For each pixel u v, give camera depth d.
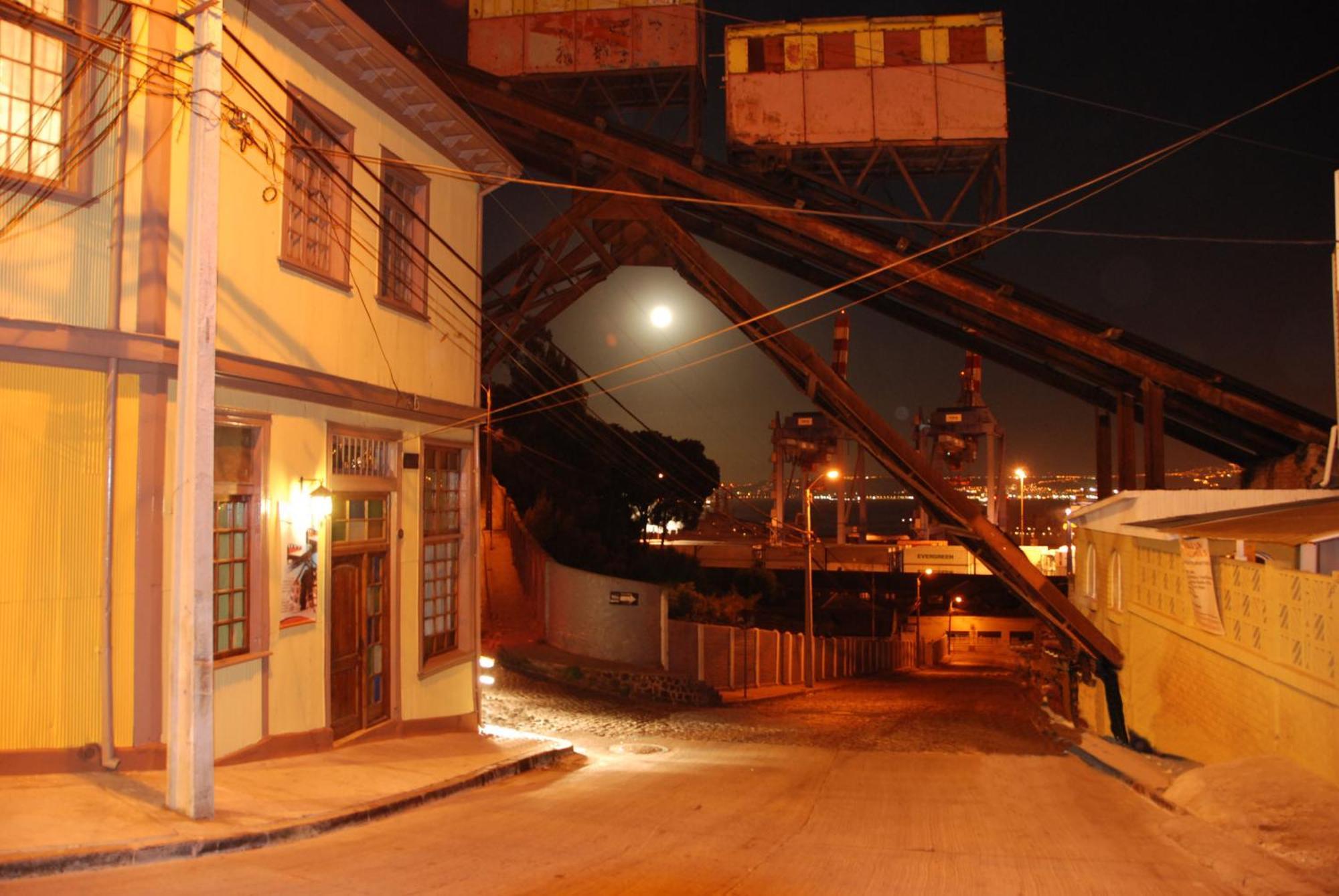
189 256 7.70
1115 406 25.97
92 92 8.57
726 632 30.73
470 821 8.55
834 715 25.95
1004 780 12.66
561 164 24.94
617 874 6.63
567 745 14.01
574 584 28.17
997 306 22.41
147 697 8.52
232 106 8.87
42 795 7.57
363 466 12.34
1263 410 22.16
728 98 24.59
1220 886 6.66
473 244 15.58
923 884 6.61
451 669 14.28
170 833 6.93
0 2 7.80
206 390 7.68
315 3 10.68
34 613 8.13
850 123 24.33
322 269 11.53
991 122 24.03
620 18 25.62
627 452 46.09
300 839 7.49
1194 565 13.20
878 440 22.02
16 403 8.09
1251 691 11.57
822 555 54.97
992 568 21.36
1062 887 6.57
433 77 23.97
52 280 8.26
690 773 12.94
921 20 24.48
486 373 23.62
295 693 10.61
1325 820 8.05
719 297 23.33
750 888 6.38
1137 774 12.85
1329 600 9.20
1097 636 19.64
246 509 10.02
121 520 8.51
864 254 23.02
